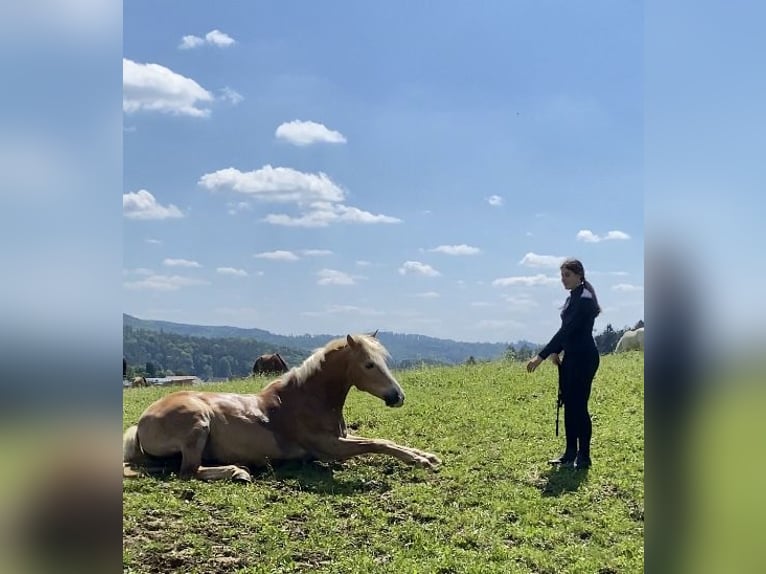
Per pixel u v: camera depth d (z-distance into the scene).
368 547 4.50
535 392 8.78
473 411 7.86
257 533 4.57
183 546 4.31
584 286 6.17
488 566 4.25
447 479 5.79
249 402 6.06
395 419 7.55
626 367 10.13
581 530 4.84
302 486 5.52
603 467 6.04
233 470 5.57
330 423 6.15
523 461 6.25
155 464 5.80
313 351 6.39
